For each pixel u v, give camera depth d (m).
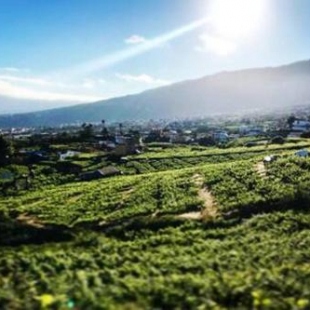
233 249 40.62
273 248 40.06
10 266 34.91
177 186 78.31
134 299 24.84
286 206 55.97
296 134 193.75
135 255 38.50
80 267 34.78
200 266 34.09
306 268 33.19
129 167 129.00
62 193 88.56
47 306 22.72
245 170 86.19
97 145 179.00
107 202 70.50
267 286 27.70
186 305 24.06
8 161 138.75
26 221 60.59
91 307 22.52
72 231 51.19
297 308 23.38
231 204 58.50
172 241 45.06
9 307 23.41
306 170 78.50
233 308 24.05
